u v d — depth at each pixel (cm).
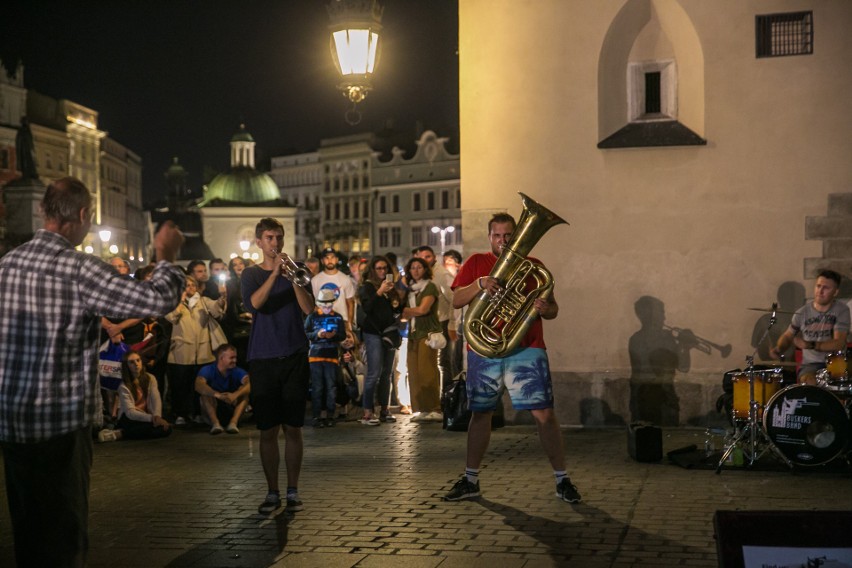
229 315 1304
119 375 1102
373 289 1174
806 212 1045
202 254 11656
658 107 1087
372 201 11319
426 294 1188
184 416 1212
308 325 1166
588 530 640
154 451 1005
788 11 1043
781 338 926
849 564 411
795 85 1045
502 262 708
